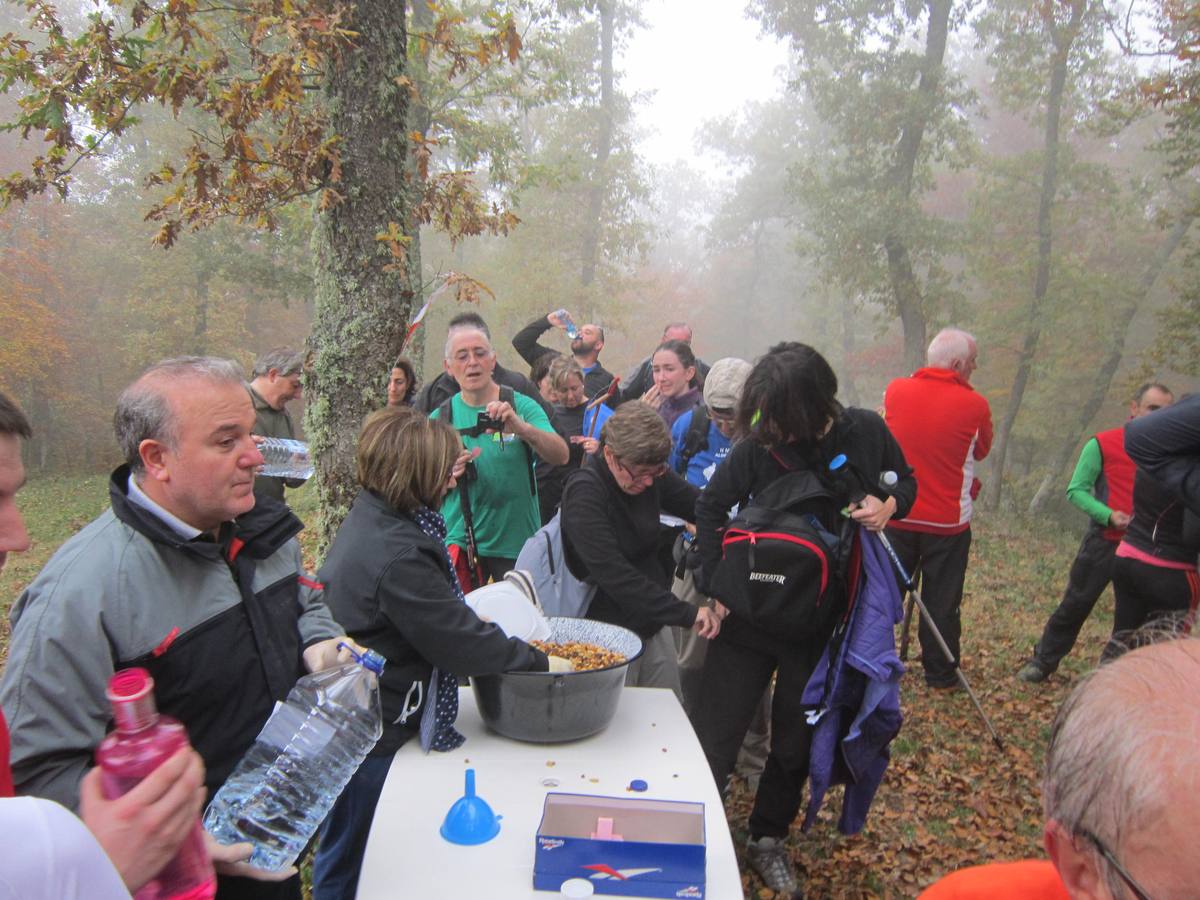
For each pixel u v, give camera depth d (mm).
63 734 1457
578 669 2221
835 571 2742
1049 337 21594
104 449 29156
